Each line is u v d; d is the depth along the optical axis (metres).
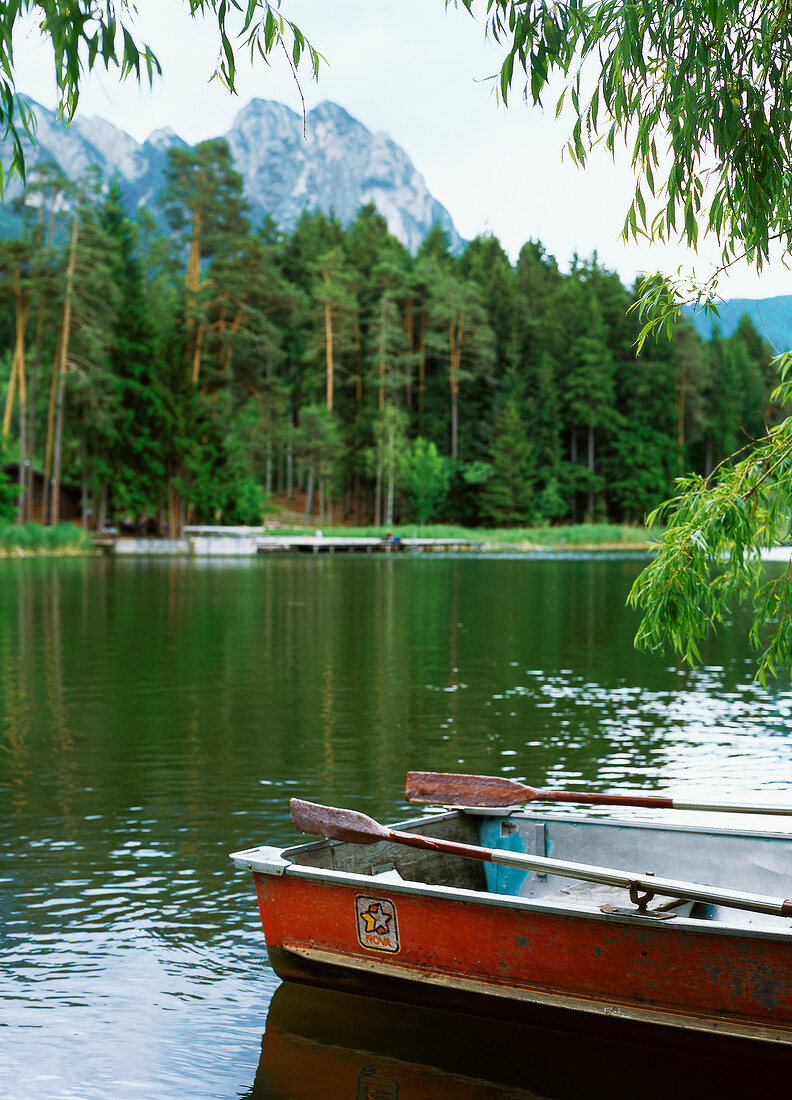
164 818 9.74
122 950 6.90
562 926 5.40
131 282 84.50
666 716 14.79
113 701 15.89
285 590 39.19
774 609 7.14
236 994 6.29
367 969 5.98
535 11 5.89
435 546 85.19
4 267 74.44
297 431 96.12
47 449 76.31
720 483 7.08
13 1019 6.00
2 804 10.24
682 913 6.37
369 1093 5.24
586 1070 5.45
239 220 99.56
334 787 10.82
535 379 111.19
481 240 133.75
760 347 114.25
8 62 4.75
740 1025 5.04
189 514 85.00
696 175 6.33
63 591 38.00
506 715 14.85
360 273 116.38
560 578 47.34
